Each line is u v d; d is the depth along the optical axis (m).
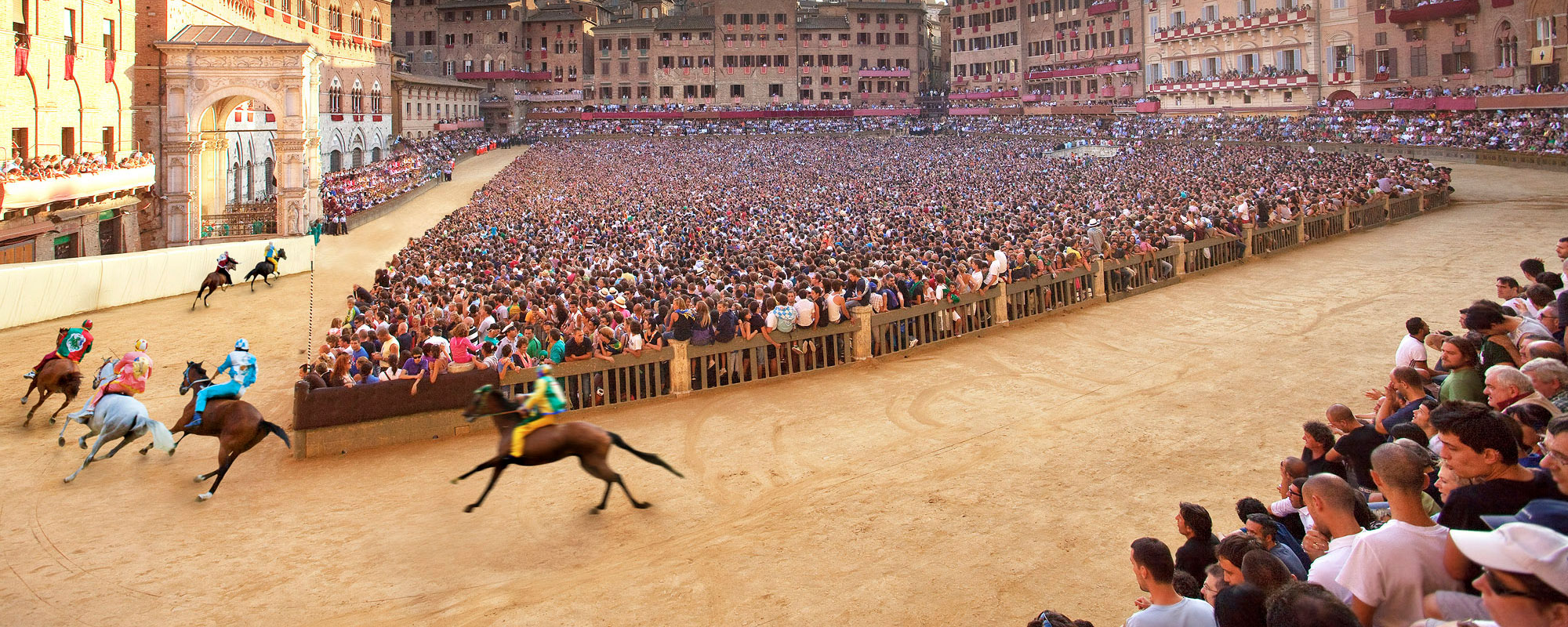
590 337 17.11
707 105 112.56
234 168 57.81
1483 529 5.25
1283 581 5.71
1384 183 37.62
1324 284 25.19
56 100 35.88
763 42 113.12
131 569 10.74
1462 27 62.75
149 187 42.41
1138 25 92.25
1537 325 10.30
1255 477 12.14
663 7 122.75
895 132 104.81
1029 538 10.72
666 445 14.70
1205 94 84.81
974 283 21.52
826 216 46.44
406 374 15.99
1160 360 18.64
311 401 14.72
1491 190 44.22
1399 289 23.80
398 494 13.04
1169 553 6.39
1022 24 106.88
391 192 64.12
